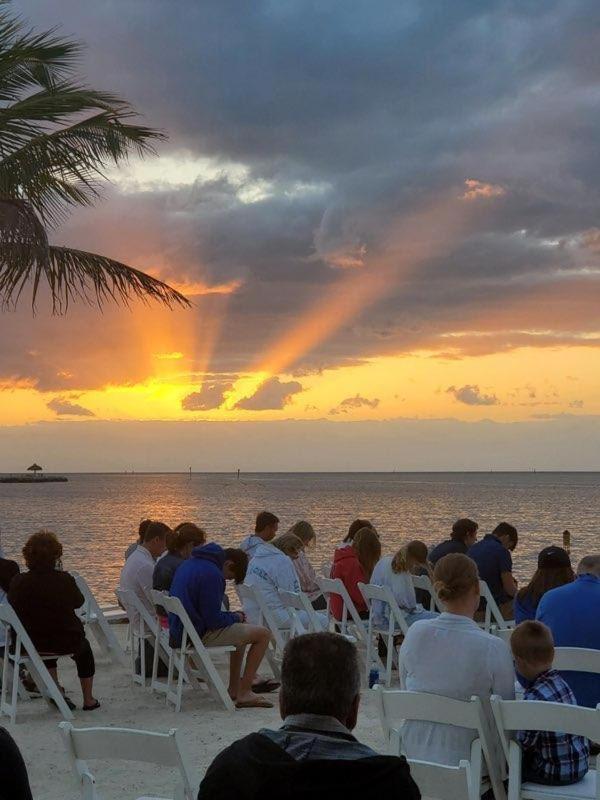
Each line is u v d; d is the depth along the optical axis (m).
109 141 11.25
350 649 2.83
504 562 10.96
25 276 10.90
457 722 4.81
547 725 4.57
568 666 5.92
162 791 6.15
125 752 4.14
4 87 11.07
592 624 6.25
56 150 11.15
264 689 9.19
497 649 5.06
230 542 41.97
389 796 2.63
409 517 69.12
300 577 11.23
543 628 5.05
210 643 8.58
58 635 8.35
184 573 8.64
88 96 10.85
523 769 4.93
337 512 78.31
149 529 9.94
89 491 184.38
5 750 3.17
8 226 10.41
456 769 4.09
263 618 9.91
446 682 5.05
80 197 11.59
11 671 9.05
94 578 25.67
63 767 6.72
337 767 2.63
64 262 11.77
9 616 8.00
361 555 10.67
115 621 12.34
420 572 10.59
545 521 63.94
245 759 2.72
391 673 9.84
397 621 9.51
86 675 8.46
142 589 9.66
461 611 5.18
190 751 7.10
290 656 2.82
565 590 6.41
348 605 10.23
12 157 11.10
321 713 2.76
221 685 8.40
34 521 64.94
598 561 6.46
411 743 5.04
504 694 5.06
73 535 48.06
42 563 8.45
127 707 8.56
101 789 6.21
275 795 2.62
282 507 91.69
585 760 4.93
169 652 8.67
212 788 2.72
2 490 198.25
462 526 11.56
